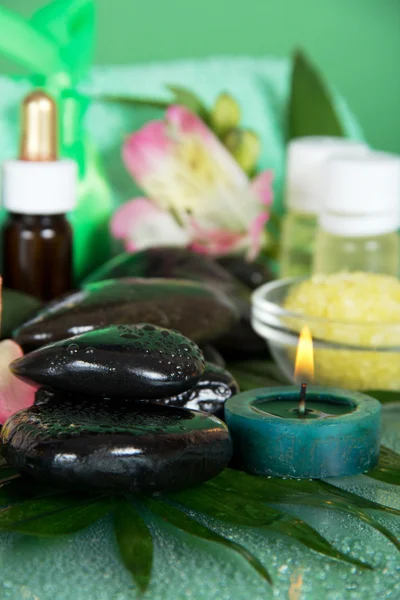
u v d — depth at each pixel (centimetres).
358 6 60
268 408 40
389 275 50
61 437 36
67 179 49
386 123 62
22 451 36
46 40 51
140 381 37
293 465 38
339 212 49
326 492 37
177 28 57
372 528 36
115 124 54
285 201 54
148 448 35
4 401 40
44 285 49
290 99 58
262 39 59
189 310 44
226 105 56
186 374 37
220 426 37
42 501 36
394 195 49
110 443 35
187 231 55
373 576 34
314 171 53
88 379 37
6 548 35
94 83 54
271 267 56
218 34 58
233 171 55
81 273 54
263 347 50
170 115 55
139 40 56
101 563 34
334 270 49
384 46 61
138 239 54
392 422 44
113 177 54
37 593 33
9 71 53
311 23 60
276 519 35
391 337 44
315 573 34
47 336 42
